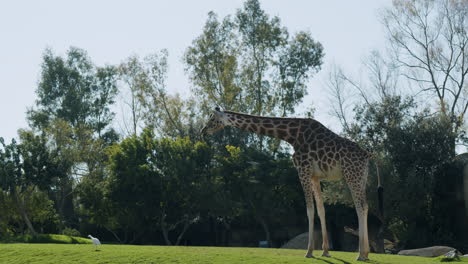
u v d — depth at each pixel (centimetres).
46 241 2961
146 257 1476
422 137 3275
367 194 3173
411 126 3341
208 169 3925
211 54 4478
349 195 3155
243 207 3831
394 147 3284
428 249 2298
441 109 3756
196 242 4247
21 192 3684
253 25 4453
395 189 3181
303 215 3919
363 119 3500
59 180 4144
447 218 3203
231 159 3847
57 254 1564
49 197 4416
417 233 3306
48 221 4072
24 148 3731
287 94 4425
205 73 4488
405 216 3303
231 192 3806
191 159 3788
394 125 3350
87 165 4353
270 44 4447
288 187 3778
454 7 3928
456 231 3161
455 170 3178
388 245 3584
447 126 3347
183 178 3684
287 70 4478
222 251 1702
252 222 4059
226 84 4422
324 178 1570
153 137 3897
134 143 3775
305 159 1538
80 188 4022
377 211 3219
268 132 1591
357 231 3622
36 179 3688
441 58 3997
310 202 1523
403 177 3269
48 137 3991
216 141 4503
